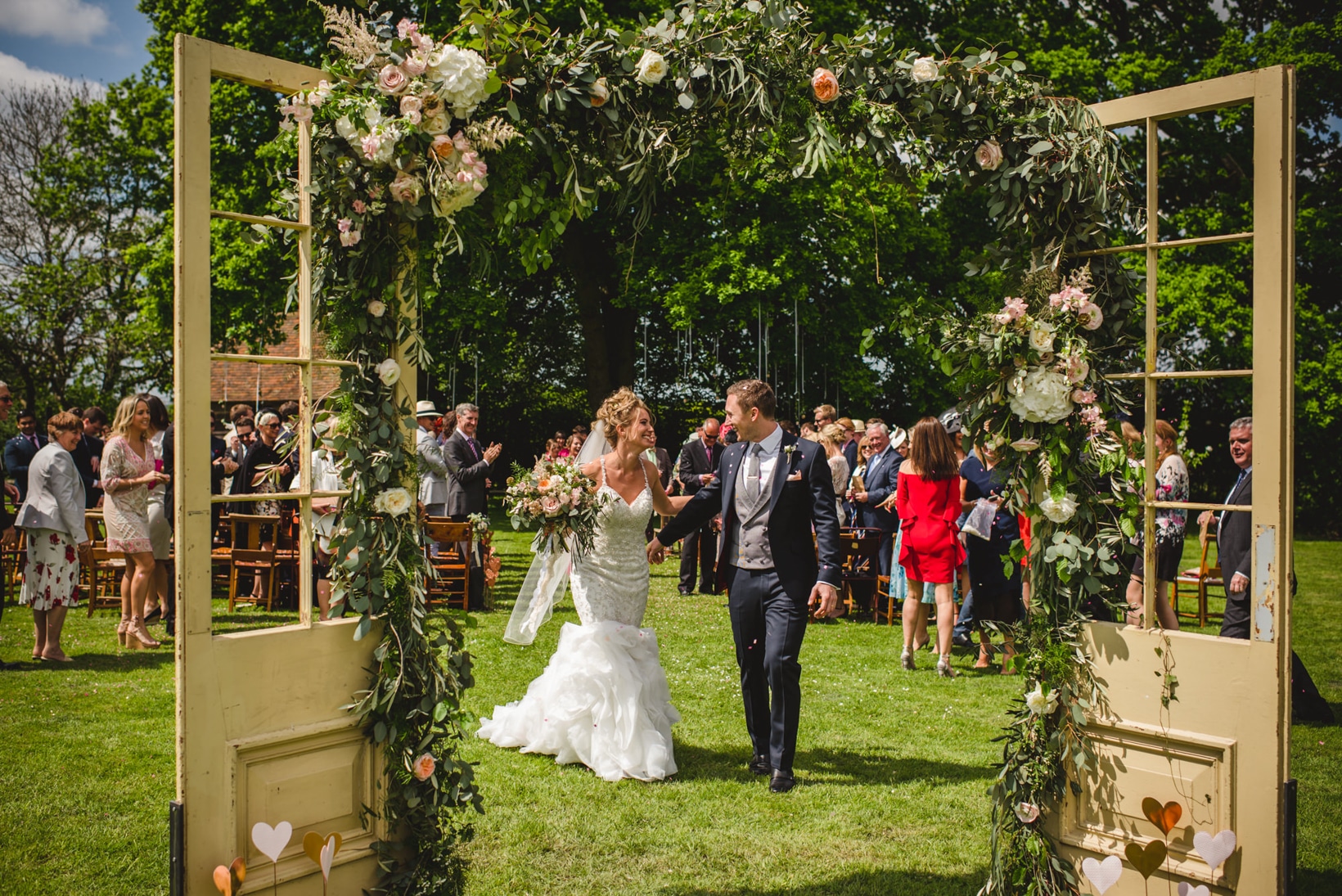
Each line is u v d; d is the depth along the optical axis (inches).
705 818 152.5
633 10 599.2
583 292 715.4
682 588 392.8
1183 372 113.3
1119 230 122.0
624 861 136.5
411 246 114.6
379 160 104.9
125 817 145.3
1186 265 759.7
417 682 114.8
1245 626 193.0
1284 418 103.5
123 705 204.8
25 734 183.3
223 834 101.8
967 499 283.1
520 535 614.9
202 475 100.4
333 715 111.4
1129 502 116.2
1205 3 890.1
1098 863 106.8
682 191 651.5
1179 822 111.0
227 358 102.5
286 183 111.3
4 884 123.0
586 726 177.2
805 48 119.0
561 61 113.5
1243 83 106.2
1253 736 105.7
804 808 157.2
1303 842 142.0
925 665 266.8
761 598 169.5
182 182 97.6
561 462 169.6
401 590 113.7
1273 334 103.8
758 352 711.1
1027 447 119.1
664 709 185.8
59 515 247.0
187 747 99.3
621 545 184.4
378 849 113.1
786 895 126.2
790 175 126.3
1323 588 435.2
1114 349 123.7
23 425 371.9
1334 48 780.6
